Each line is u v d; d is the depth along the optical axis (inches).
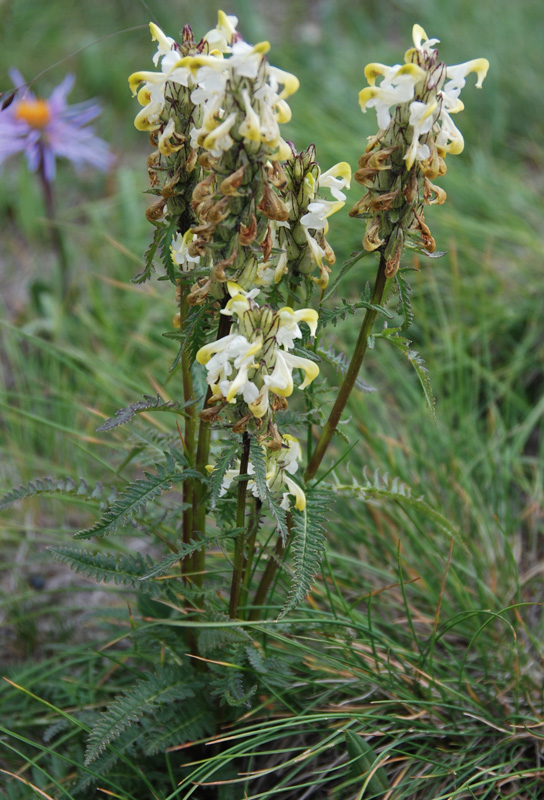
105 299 34.9
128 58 49.7
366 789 21.0
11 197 41.8
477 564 24.4
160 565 19.2
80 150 34.5
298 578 18.9
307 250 19.3
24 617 24.0
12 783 21.5
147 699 20.3
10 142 33.1
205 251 18.6
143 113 18.8
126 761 20.6
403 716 21.8
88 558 20.6
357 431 26.8
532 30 50.5
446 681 22.2
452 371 28.6
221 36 17.9
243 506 19.5
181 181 18.9
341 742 21.6
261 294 20.1
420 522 25.3
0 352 32.9
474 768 21.2
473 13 52.9
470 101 45.2
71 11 53.2
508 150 43.0
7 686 23.1
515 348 30.8
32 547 26.7
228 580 22.0
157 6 52.9
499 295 31.6
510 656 22.8
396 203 18.7
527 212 36.2
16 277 37.4
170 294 33.0
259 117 17.8
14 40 50.3
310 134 39.1
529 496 27.0
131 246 36.0
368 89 18.3
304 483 20.0
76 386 31.0
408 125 18.4
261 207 18.1
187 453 20.6
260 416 18.1
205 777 20.2
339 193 19.3
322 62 49.3
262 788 21.7
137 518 21.3
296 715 21.3
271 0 58.9
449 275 32.4
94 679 23.4
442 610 24.0
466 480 25.9
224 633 19.9
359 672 21.8
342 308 19.4
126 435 24.9
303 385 18.5
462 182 36.9
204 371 20.8
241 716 21.2
